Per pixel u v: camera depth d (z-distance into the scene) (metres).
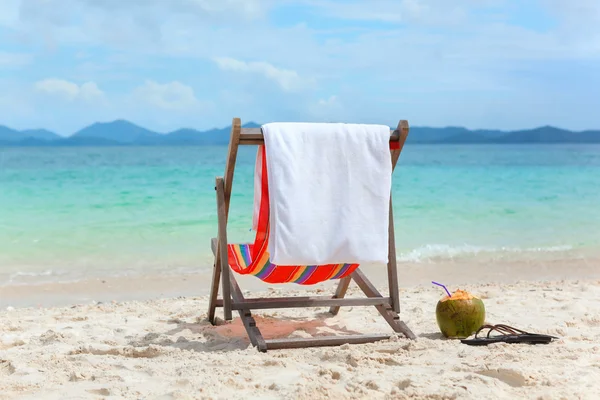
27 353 3.84
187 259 8.28
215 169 23.64
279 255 3.77
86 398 3.00
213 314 4.81
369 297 4.35
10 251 8.62
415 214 12.49
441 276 7.25
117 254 8.55
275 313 5.15
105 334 4.45
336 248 3.87
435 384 3.06
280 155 3.79
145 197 14.40
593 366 3.41
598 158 37.53
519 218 12.09
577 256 8.49
